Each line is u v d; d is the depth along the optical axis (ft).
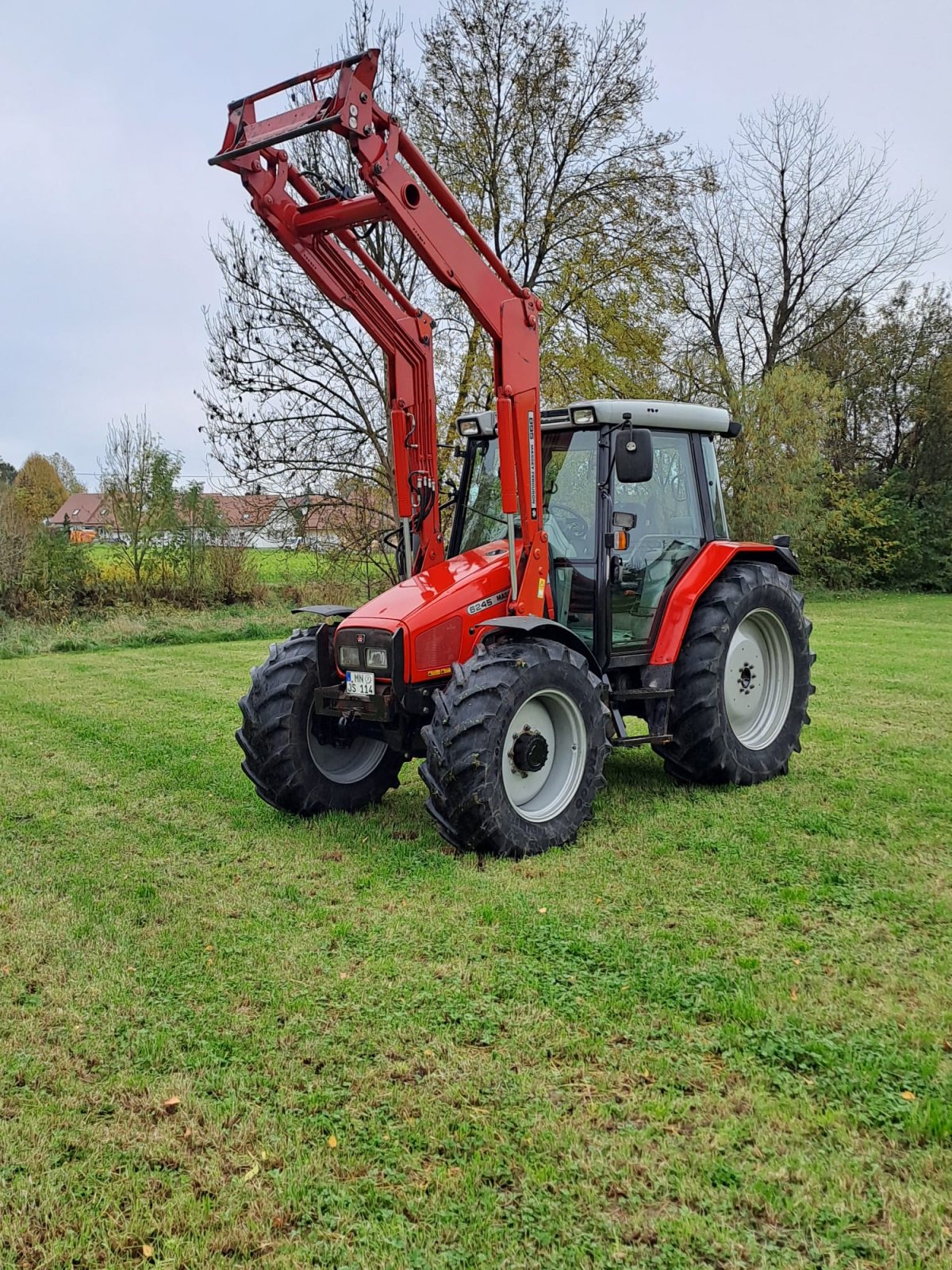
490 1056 9.41
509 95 55.47
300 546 54.49
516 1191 7.55
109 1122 8.54
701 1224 7.09
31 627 51.49
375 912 13.08
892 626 52.90
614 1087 8.88
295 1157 7.95
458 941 12.05
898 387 96.68
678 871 14.37
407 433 18.12
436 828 17.03
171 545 60.13
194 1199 7.54
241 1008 10.49
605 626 17.51
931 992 10.47
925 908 12.77
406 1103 8.68
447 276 15.33
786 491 76.84
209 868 15.06
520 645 15.72
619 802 18.06
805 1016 9.98
